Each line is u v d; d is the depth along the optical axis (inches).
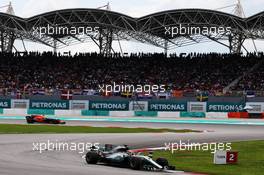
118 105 2458.2
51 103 2501.2
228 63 2778.1
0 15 2620.6
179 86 2664.9
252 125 1940.2
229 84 2623.0
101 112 2395.4
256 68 2714.1
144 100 2445.9
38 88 2738.7
